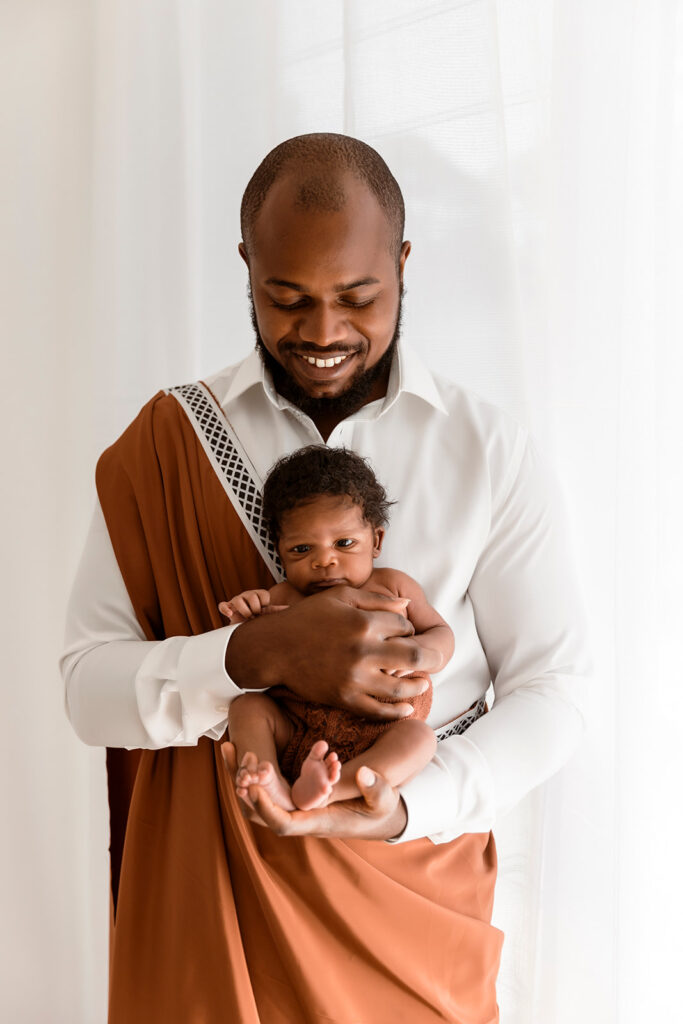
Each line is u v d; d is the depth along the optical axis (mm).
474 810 1381
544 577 1493
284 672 1304
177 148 2080
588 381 1798
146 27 2076
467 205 1768
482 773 1378
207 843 1429
